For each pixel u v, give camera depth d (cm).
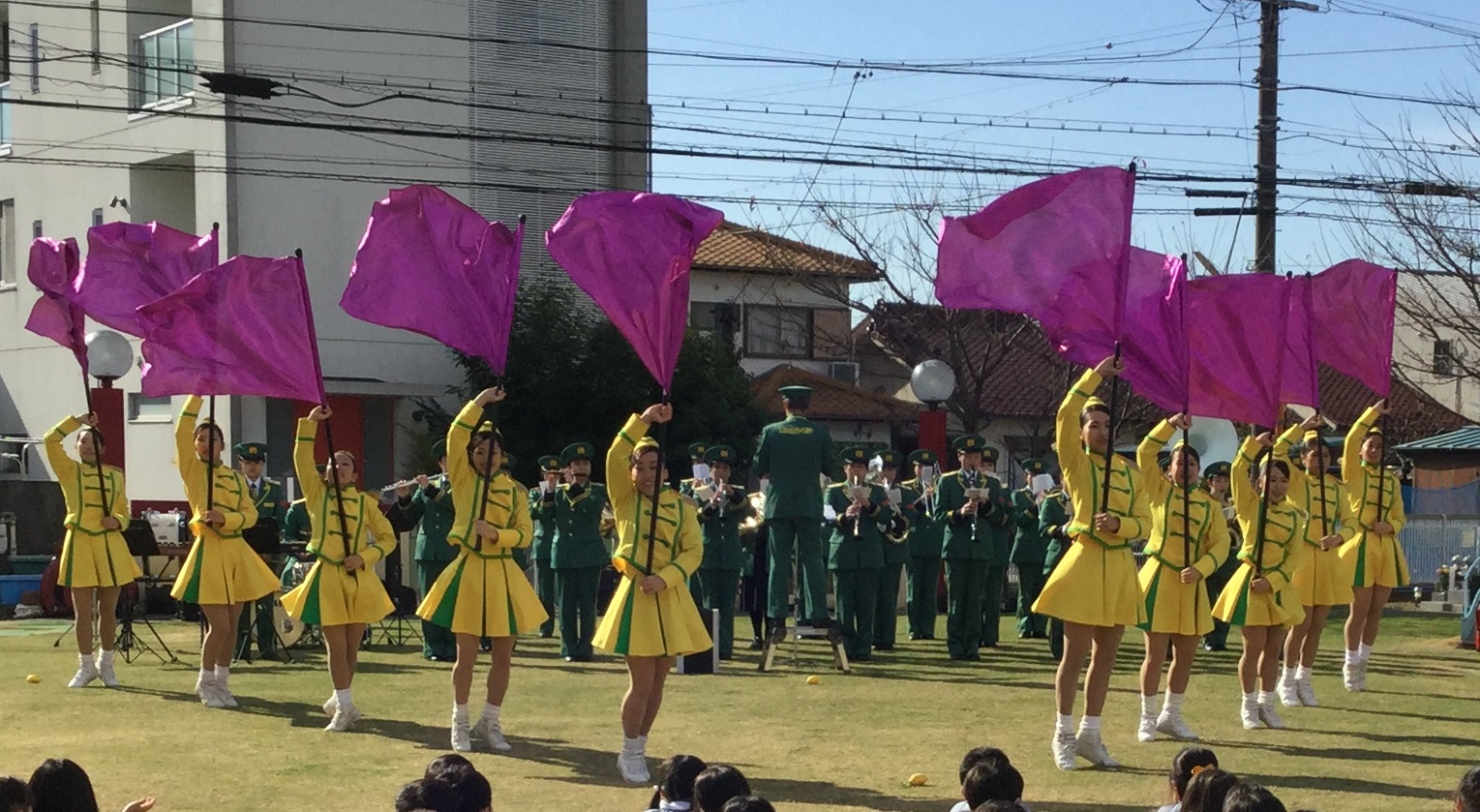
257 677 1436
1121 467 1031
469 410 1056
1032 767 1012
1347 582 1304
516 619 1052
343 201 2852
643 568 973
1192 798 634
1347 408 4088
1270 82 2409
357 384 2789
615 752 1058
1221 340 1168
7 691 1327
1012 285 1034
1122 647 1770
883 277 3631
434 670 1490
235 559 1249
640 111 3262
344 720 1136
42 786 576
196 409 1259
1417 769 1009
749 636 1850
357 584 1132
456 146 3017
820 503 1542
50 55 3047
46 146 3080
